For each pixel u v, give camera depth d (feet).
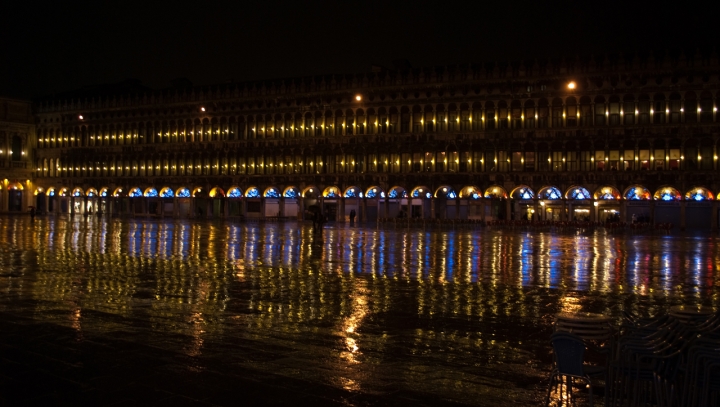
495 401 27.73
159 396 27.61
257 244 125.39
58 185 354.95
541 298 56.39
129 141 338.75
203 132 321.32
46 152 359.46
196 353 35.06
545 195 258.78
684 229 227.81
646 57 243.40
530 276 73.87
